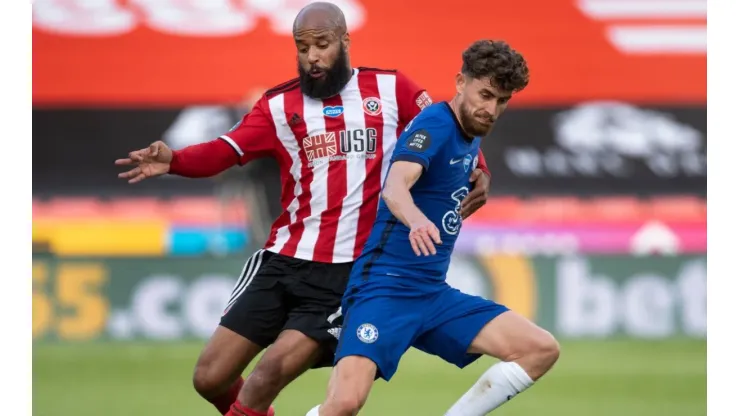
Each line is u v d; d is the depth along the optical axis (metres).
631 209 45.31
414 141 15.72
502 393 16.30
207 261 38.50
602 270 39.28
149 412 26.09
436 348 16.78
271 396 17.38
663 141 45.94
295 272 18.06
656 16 47.47
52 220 44.44
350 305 16.58
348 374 15.76
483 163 17.84
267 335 18.12
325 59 17.88
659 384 30.69
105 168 45.38
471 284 38.81
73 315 37.97
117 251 43.94
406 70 47.38
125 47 46.50
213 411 26.19
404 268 16.36
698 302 39.50
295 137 18.33
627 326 39.25
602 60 47.12
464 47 47.47
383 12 47.59
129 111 46.00
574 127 46.09
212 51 46.72
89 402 27.45
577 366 33.69
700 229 45.00
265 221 41.06
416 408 27.08
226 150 18.33
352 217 18.05
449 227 16.66
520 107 46.12
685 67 46.97
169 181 44.06
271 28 47.03
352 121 18.16
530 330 16.30
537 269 39.06
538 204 45.09
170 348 36.53
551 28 47.28
